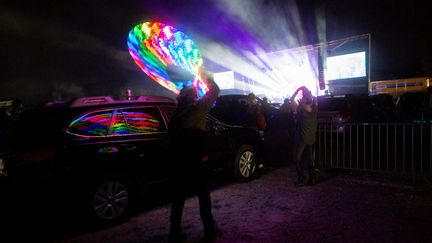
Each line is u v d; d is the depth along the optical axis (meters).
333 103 11.33
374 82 26.48
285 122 9.57
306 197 5.08
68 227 4.26
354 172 6.63
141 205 5.12
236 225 4.03
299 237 3.61
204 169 3.55
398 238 3.47
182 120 3.44
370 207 4.49
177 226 3.48
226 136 5.97
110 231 4.08
